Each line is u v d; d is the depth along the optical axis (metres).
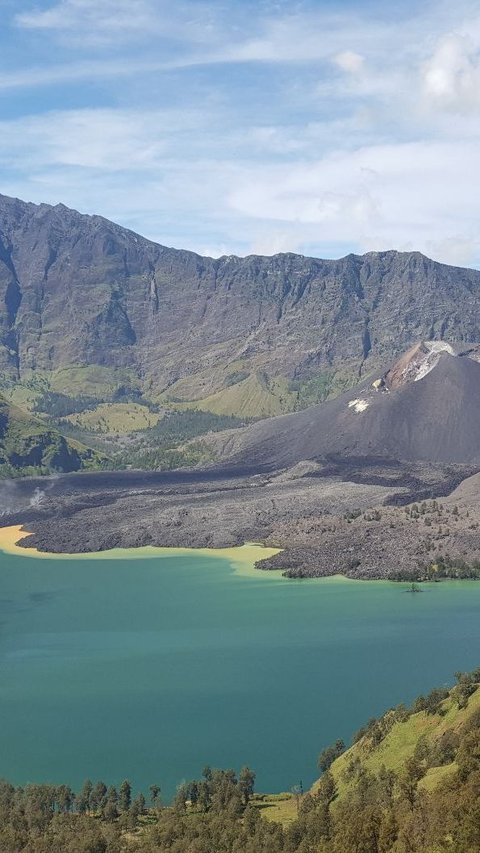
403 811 138.88
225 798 175.75
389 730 184.88
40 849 152.38
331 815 154.62
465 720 167.38
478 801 127.88
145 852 148.75
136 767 196.75
